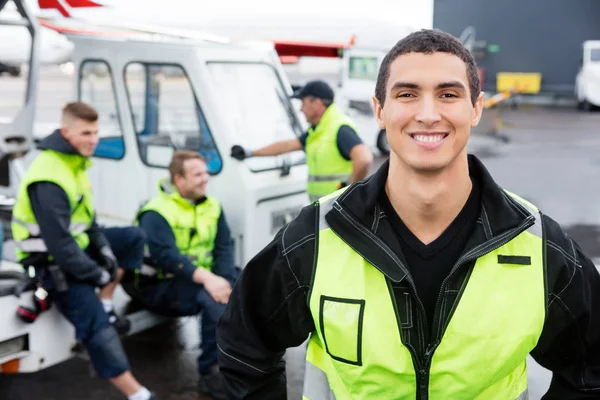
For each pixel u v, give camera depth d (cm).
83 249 385
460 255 150
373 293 152
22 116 416
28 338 364
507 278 150
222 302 422
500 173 1215
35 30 412
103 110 545
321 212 161
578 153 1452
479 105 152
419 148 143
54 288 365
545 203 991
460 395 152
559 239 154
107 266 392
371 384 154
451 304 150
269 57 554
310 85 514
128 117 530
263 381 173
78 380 445
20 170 475
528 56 2783
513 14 2770
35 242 364
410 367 151
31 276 367
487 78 2833
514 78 2697
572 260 152
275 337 170
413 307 151
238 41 554
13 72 417
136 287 452
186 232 438
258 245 492
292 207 519
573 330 155
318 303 155
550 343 159
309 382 172
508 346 149
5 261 420
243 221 482
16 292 355
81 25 512
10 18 402
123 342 499
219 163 486
